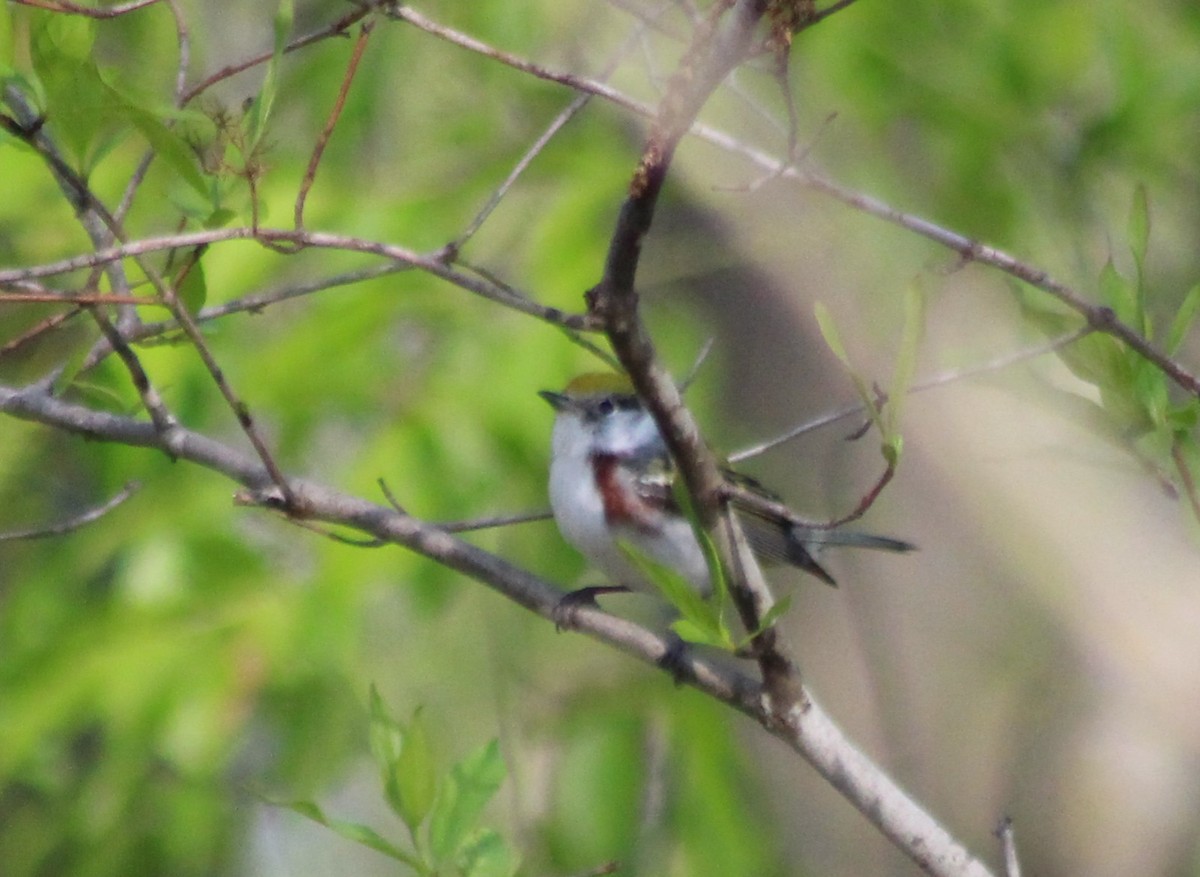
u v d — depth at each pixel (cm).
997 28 1093
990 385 653
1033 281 609
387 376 1004
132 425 682
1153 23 1138
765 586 584
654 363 521
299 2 1141
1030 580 1095
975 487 1084
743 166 1067
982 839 1071
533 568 1059
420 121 1109
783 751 1218
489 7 1074
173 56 1019
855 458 1118
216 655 1009
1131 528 1089
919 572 1117
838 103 1060
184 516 1038
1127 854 1054
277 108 1081
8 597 1189
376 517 676
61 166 566
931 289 1055
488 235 1036
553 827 1053
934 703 1107
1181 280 1132
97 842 1128
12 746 1021
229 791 1166
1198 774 1062
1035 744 1095
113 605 1038
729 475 892
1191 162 1149
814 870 1175
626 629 664
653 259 1087
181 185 623
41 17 548
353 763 1145
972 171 1083
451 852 583
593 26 1090
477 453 989
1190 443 624
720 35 479
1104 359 625
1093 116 1112
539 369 991
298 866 1237
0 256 1055
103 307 657
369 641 1127
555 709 1117
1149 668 1075
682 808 1055
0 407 694
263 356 1004
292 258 1030
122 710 1009
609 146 1091
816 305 505
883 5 1075
